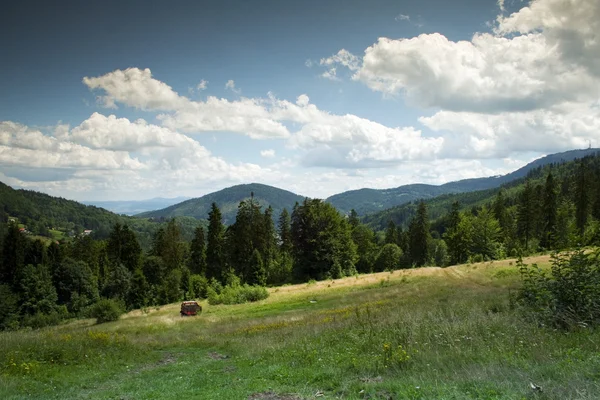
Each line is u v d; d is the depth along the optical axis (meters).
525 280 13.10
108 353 16.88
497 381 6.59
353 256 81.44
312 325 21.23
